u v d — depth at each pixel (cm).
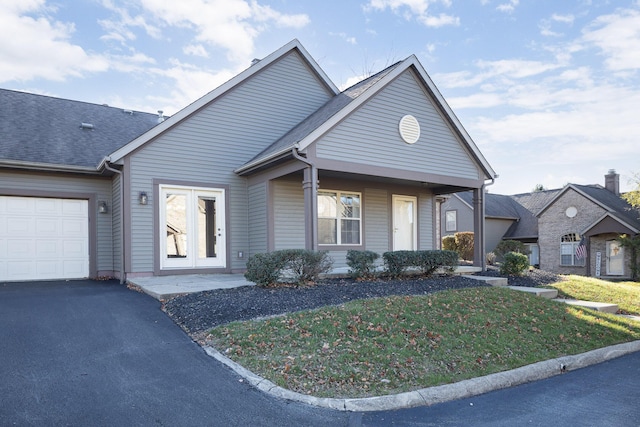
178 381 436
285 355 494
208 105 1102
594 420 400
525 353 586
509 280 1120
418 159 1109
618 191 2572
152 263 1011
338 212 1235
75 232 1086
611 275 2112
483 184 1252
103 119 1364
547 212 2427
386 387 441
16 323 598
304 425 364
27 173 1028
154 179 1020
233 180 1136
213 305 668
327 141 948
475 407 425
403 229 1388
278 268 809
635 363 612
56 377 432
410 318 641
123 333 574
